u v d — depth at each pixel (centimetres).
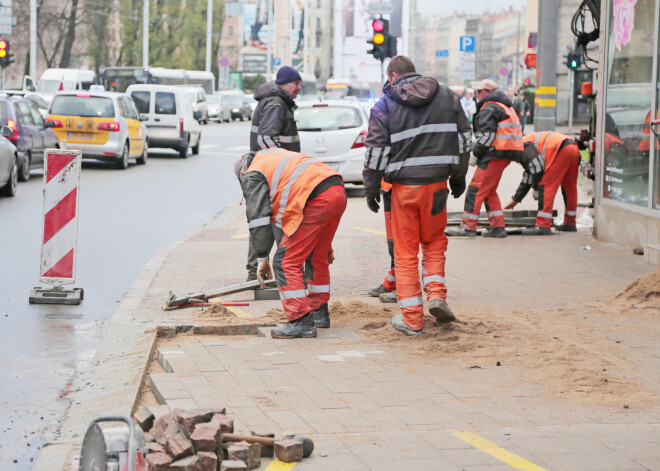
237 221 1783
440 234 874
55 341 883
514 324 893
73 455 568
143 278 1162
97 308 1024
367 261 1280
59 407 695
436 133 846
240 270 1218
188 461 514
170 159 3347
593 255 1334
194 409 571
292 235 844
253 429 594
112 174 2719
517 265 1249
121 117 2864
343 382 708
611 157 1463
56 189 1053
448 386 698
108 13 9588
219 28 10331
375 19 2522
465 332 858
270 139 1053
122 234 1589
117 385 725
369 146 850
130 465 413
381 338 845
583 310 962
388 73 867
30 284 1146
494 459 528
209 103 6562
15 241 1470
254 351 801
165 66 9962
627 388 689
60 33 9244
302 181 837
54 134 2622
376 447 553
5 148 2025
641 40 1356
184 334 892
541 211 1555
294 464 526
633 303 991
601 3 1513
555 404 653
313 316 884
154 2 9825
